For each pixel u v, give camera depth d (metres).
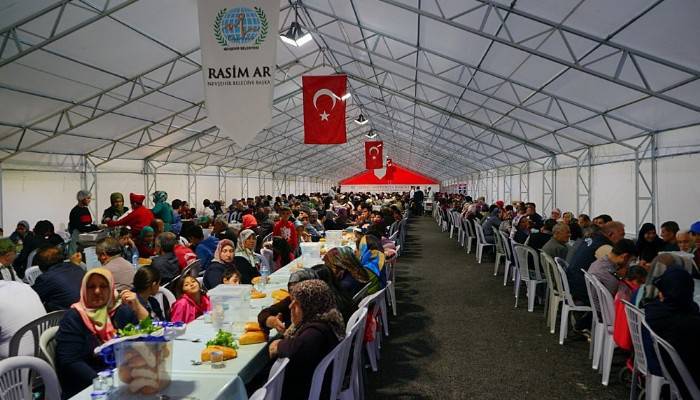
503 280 8.96
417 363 4.66
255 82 5.03
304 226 9.76
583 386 4.06
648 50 5.89
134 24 8.37
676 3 4.77
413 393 3.95
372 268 5.03
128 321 3.09
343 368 2.87
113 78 9.98
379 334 4.87
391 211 11.78
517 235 8.49
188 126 14.94
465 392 3.96
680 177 7.41
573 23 6.12
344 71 15.08
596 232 5.82
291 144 24.73
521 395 3.89
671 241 6.21
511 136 13.56
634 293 3.81
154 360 2.15
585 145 11.20
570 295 5.25
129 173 15.67
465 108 13.02
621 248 4.39
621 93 7.35
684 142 7.32
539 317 6.33
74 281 4.20
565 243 6.42
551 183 13.91
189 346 2.88
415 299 7.47
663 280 3.08
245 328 3.12
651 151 8.33
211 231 9.92
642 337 3.22
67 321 2.87
